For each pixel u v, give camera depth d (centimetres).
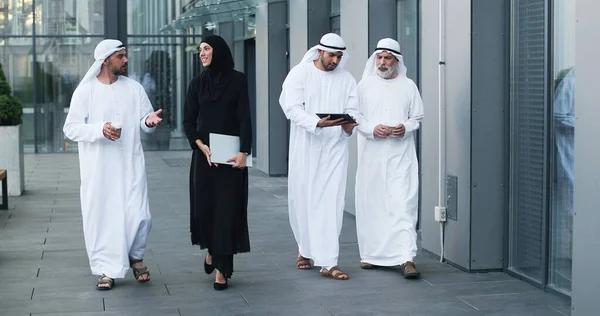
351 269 821
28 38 2281
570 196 698
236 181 726
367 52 1100
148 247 952
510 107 782
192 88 733
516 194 779
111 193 737
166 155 2227
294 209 810
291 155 802
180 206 1296
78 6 2298
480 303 692
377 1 1095
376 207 809
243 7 1861
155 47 2347
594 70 568
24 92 2288
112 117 736
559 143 712
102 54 734
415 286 749
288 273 808
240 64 2062
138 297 718
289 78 782
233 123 728
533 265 756
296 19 1493
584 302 584
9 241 995
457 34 800
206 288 749
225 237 720
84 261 872
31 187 1535
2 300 711
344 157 791
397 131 786
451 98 815
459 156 804
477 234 792
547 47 723
